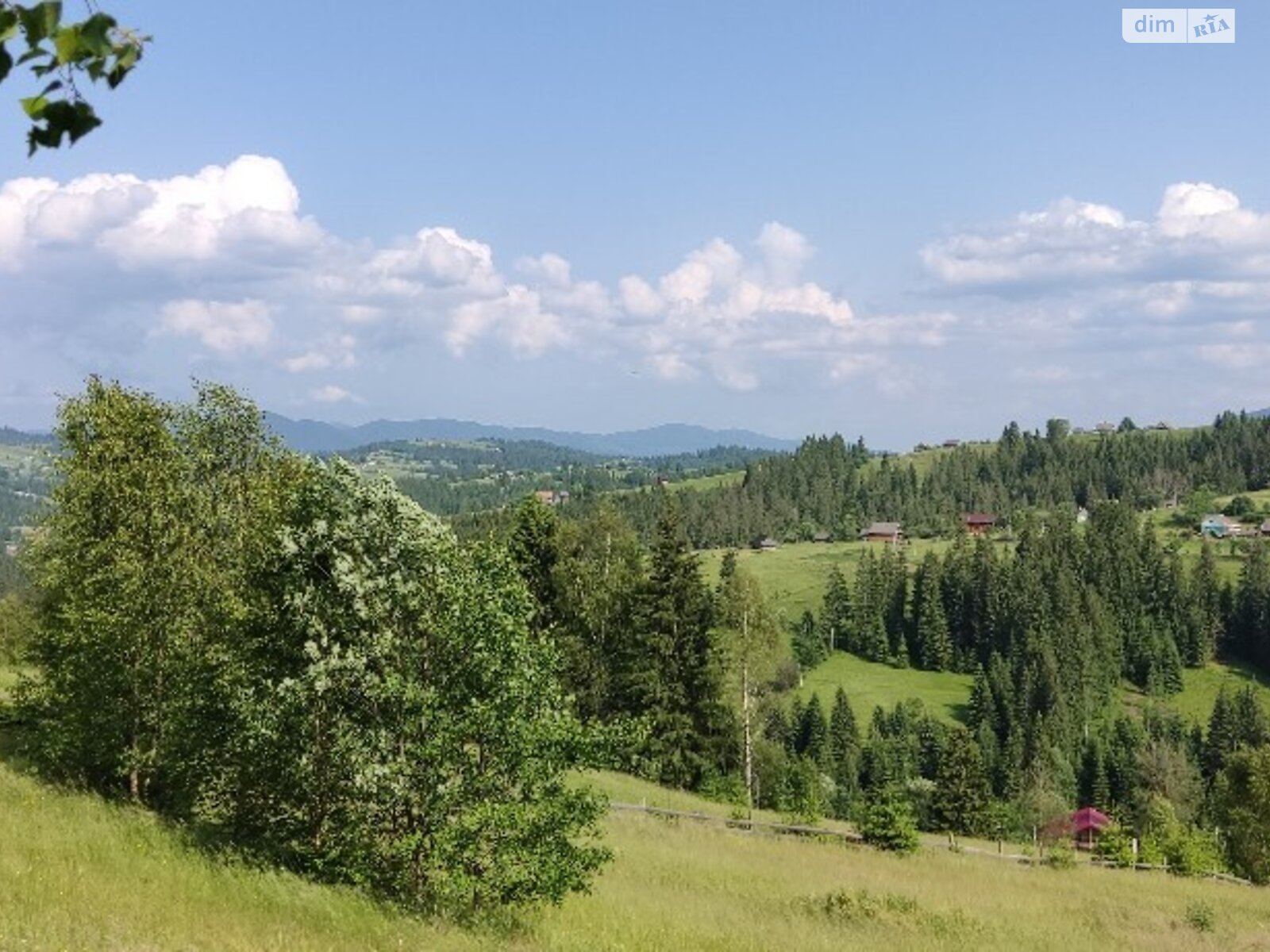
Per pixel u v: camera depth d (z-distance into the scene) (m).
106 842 16.02
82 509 21.41
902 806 39.06
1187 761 111.88
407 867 16.31
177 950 11.09
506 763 15.99
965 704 135.75
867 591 158.75
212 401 25.03
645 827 34.12
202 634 20.50
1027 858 41.62
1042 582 152.88
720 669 55.53
